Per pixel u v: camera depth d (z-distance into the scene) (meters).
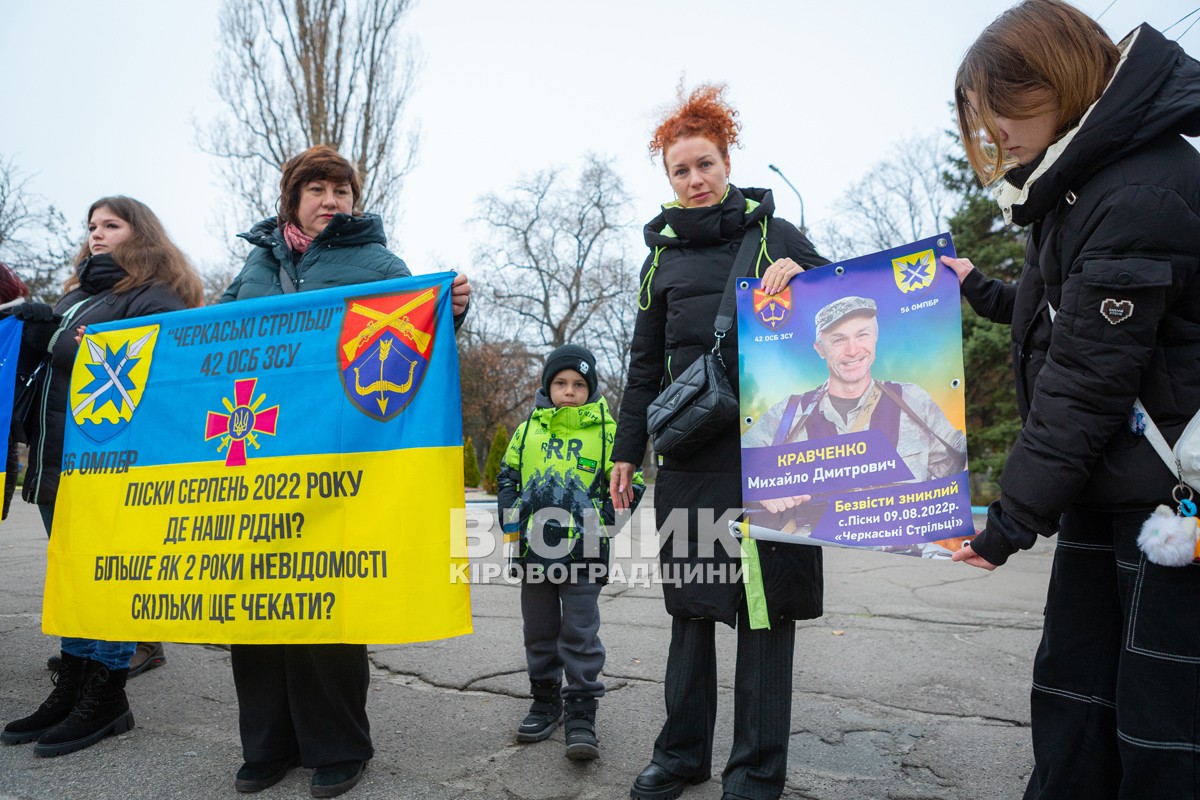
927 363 2.27
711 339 2.58
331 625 2.51
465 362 39.53
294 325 2.76
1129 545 1.76
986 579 6.82
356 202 3.02
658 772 2.54
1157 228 1.64
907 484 2.25
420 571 2.47
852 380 2.35
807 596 2.43
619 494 2.85
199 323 2.89
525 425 3.42
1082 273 1.71
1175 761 1.67
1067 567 2.00
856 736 3.07
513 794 2.58
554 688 3.18
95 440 2.94
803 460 2.37
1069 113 1.79
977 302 2.37
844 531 2.29
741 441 2.44
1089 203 1.73
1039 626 4.93
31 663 3.92
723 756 2.92
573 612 3.00
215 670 3.91
